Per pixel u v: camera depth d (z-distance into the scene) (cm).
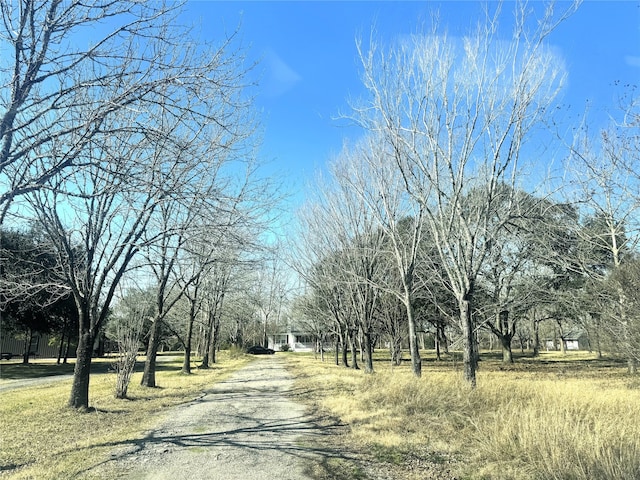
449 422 892
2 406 1210
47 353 5028
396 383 1241
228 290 3062
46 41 607
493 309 2262
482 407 985
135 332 1495
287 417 1022
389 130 1487
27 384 2100
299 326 4494
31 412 1088
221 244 925
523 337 5959
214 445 757
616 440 616
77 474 598
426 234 1848
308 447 746
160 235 1012
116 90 705
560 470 553
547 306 3025
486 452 675
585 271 1778
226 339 5497
